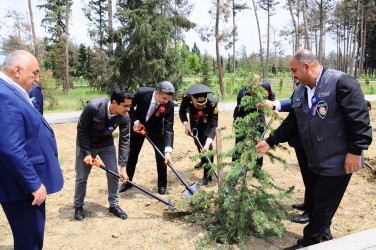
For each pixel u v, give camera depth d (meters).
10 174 2.12
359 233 2.81
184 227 3.31
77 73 44.62
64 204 4.01
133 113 4.21
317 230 2.64
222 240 2.89
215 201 3.13
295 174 5.02
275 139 2.88
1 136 1.96
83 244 3.02
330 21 41.06
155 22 11.81
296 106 2.64
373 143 6.93
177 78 12.61
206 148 4.34
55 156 2.43
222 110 12.41
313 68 2.44
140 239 3.09
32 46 22.42
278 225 2.88
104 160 3.59
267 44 38.31
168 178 5.02
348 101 2.26
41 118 2.29
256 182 4.64
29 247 2.31
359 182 4.52
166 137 4.03
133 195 4.31
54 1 28.14
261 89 2.81
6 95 2.00
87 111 3.13
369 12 42.62
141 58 11.62
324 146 2.46
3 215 3.72
